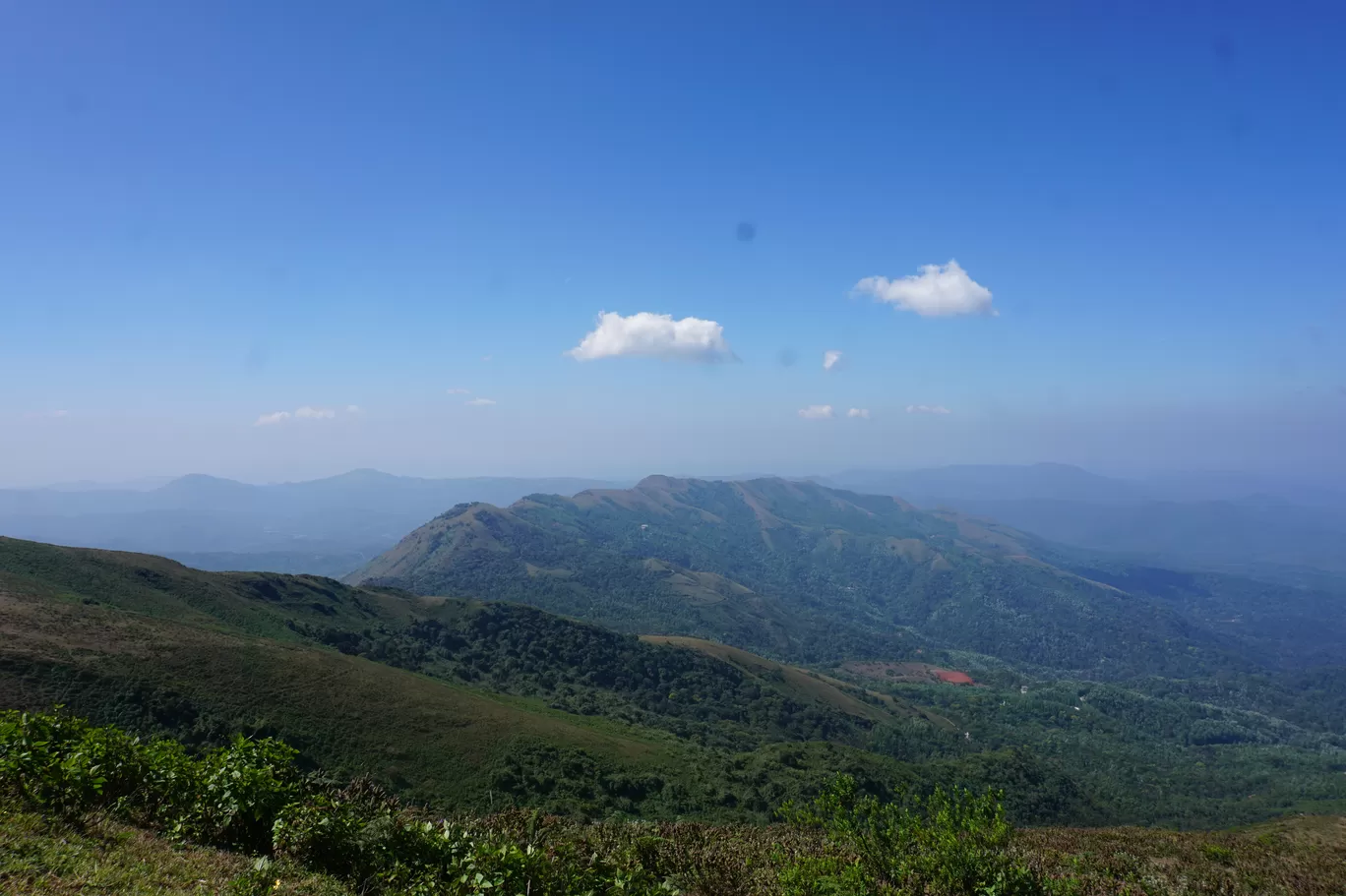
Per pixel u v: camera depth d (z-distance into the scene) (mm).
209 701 45844
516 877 8375
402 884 8539
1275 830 27188
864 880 10938
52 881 6656
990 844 11906
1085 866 15492
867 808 13164
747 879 11523
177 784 9508
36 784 8523
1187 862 17297
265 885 7613
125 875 7117
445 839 9375
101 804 9102
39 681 40625
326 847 8969
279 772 10188
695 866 12102
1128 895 13094
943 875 11039
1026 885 10906
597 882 9141
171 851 8164
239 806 9102
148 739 40125
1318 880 15898
